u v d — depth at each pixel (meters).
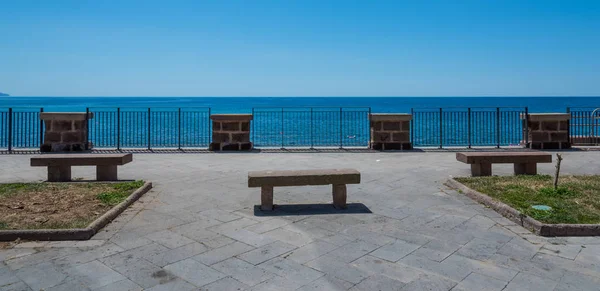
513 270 4.29
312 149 14.72
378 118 14.52
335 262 4.48
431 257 4.64
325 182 6.55
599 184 7.72
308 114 50.94
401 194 7.64
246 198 7.33
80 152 13.70
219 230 5.55
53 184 7.97
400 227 5.69
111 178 8.76
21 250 4.80
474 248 4.91
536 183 7.84
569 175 8.90
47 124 13.67
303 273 4.21
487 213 6.34
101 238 5.21
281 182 6.46
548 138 14.66
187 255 4.67
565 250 4.84
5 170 10.14
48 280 4.04
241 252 4.77
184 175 9.59
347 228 5.65
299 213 6.39
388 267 4.36
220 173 9.90
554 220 5.54
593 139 16.09
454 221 5.96
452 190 7.92
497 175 9.16
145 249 4.85
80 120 13.94
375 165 11.16
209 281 4.02
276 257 4.62
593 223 5.44
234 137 14.41
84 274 4.17
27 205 6.36
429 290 3.84
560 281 4.04
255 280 4.04
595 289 3.87
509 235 5.36
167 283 3.98
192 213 6.34
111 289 3.85
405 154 13.46
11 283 3.96
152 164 11.30
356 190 7.99
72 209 6.18
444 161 11.84
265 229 5.60
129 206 6.68
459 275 4.17
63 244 5.00
